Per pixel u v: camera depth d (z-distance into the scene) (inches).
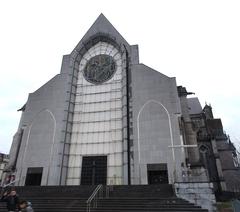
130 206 550.6
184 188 631.8
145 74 1182.3
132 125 1075.9
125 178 968.3
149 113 1080.2
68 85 1258.0
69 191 733.3
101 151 1099.9
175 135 995.9
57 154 1074.1
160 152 979.9
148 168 960.3
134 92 1151.6
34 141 1144.2
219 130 1846.7
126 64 1234.0
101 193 684.1
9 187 810.8
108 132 1137.4
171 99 1085.1
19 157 1114.7
